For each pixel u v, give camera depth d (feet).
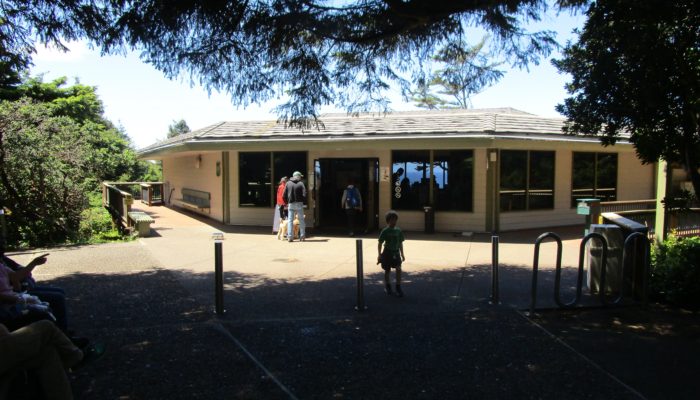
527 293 23.81
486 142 42.55
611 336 17.89
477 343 17.20
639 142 18.40
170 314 20.54
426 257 34.01
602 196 54.49
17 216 40.47
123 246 38.83
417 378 14.43
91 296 23.27
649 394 13.41
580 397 13.24
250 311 21.02
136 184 94.94
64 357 11.80
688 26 16.28
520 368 15.10
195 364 15.40
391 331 18.49
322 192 49.88
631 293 22.50
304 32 23.18
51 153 42.09
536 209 49.67
